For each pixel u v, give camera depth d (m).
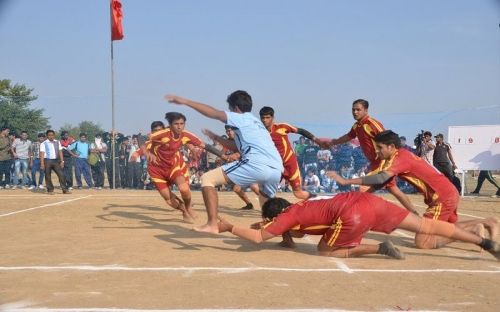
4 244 6.84
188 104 5.82
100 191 17.86
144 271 5.22
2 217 9.98
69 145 19.70
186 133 9.19
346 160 18.23
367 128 8.47
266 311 3.90
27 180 19.47
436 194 6.49
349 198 5.85
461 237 5.78
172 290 4.49
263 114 9.02
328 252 6.03
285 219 5.81
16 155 19.22
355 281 4.86
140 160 19.12
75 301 4.14
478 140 15.41
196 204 12.89
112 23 19.44
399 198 7.27
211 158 18.61
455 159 15.59
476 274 5.22
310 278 4.96
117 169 19.75
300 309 3.96
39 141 19.02
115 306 4.01
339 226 5.84
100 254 6.12
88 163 19.75
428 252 6.43
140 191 17.89
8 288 4.54
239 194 11.42
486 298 4.33
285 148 9.12
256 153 6.07
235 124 6.04
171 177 9.15
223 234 7.82
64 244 6.84
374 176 6.07
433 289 4.61
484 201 14.48
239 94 6.23
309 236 7.68
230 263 5.63
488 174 16.50
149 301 4.15
